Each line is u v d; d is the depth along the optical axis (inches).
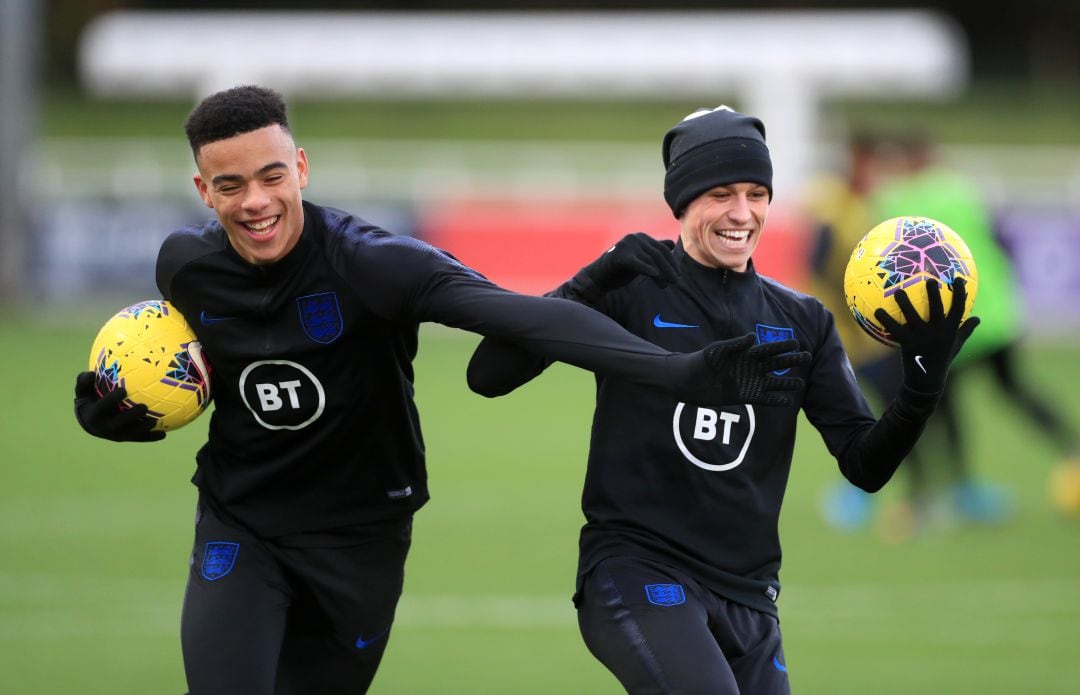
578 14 6353.3
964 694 928.3
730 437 632.4
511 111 5708.7
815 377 652.7
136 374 640.4
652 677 596.7
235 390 644.7
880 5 6555.1
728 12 6402.6
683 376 542.9
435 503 1537.9
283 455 649.0
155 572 1254.3
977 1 6638.8
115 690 937.5
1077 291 2701.8
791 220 2615.7
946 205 1381.6
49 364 2404.0
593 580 631.8
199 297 638.5
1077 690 937.5
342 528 658.8
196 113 603.8
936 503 1501.0
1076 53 6653.5
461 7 6392.7
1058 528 1413.6
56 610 1136.8
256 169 597.9
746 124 645.3
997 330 1389.0
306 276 622.8
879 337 626.5
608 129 5492.1
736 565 636.7
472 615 1127.0
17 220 2886.3
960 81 6141.7
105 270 2888.8
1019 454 1809.8
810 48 2938.0
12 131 2871.6
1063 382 2253.9
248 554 650.2
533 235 2716.5
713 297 646.5
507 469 1718.8
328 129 5403.5
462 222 2733.8
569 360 566.9
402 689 942.4
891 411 607.5
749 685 631.2
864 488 633.6
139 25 3075.8
